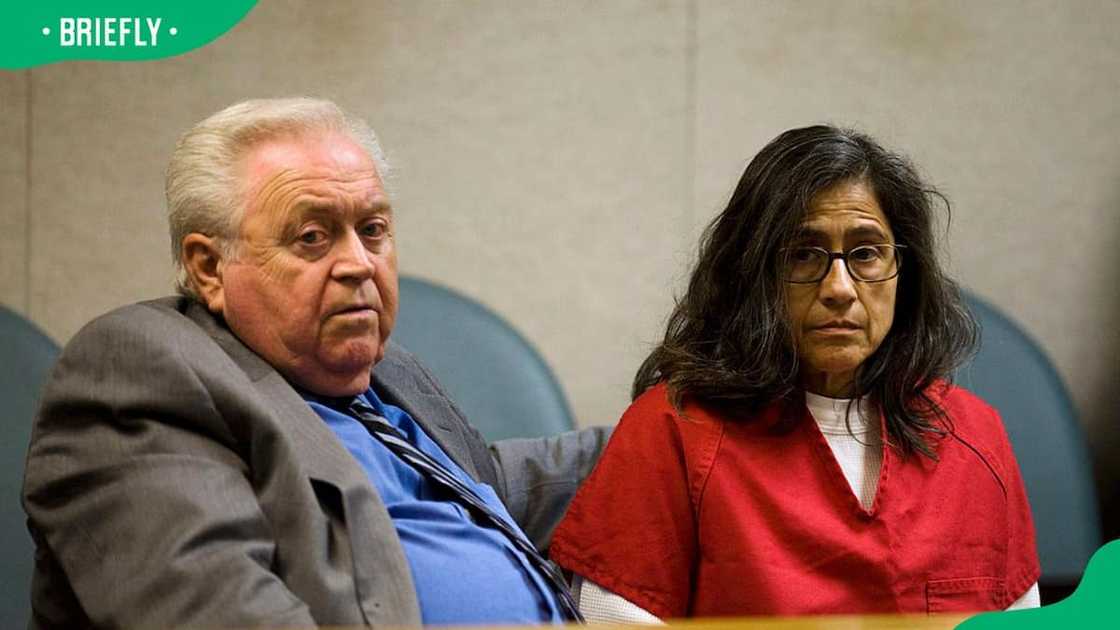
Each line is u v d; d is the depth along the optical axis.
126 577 2.83
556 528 3.70
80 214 5.64
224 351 3.31
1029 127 6.07
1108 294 6.08
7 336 4.83
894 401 3.68
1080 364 6.05
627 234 5.91
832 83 6.01
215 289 3.39
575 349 5.88
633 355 5.89
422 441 3.72
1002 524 3.70
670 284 5.88
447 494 3.47
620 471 3.61
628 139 5.92
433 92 5.83
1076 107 6.04
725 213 3.69
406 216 5.80
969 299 5.56
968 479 3.67
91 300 5.64
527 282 5.87
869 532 3.50
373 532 3.00
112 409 3.02
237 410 3.03
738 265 3.64
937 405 3.75
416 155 5.81
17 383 4.79
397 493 3.34
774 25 5.98
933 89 6.04
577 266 5.89
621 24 5.92
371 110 5.80
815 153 3.56
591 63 5.91
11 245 5.60
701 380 3.61
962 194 6.04
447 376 5.13
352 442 3.37
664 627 2.56
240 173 3.32
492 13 5.85
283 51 5.76
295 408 3.21
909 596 3.48
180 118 5.70
